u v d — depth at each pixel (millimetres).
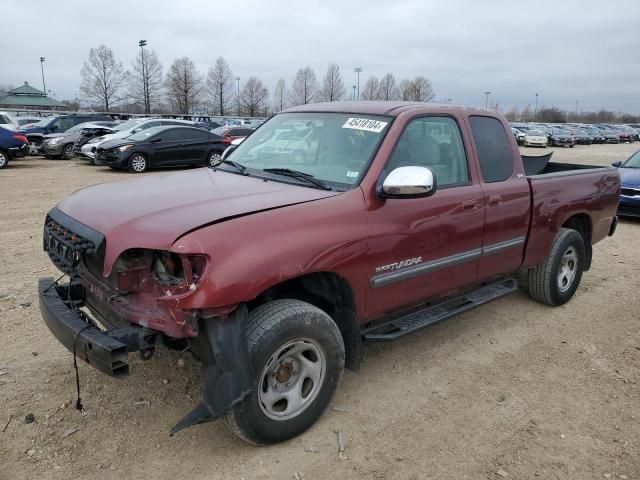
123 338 2758
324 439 3236
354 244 3260
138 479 2848
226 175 3951
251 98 71188
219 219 2812
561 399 3787
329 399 3312
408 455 3123
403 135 3729
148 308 2834
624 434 3400
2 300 5074
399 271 3607
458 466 3045
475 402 3705
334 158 3717
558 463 3102
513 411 3615
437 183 3926
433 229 3771
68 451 3027
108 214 3062
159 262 2805
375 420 3449
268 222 2918
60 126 25234
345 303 3398
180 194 3316
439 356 4371
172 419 3363
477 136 4340
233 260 2713
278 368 3041
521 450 3205
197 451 3088
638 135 60531
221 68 67562
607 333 4949
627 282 6520
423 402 3680
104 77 59969
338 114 4082
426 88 73750
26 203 10375
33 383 3682
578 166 6324
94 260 3117
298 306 3064
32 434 3150
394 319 3926
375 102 4254
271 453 3092
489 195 4242
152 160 16562
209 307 2664
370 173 3455
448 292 4180
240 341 2781
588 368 4258
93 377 3785
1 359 3973
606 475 3012
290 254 2916
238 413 2861
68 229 3172
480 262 4328
